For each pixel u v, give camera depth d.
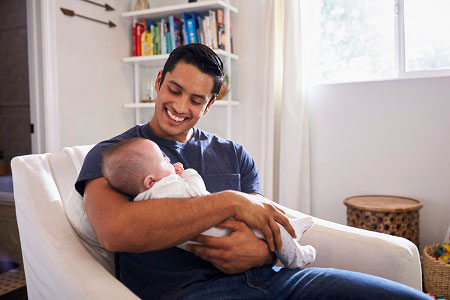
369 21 2.81
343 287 1.04
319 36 2.97
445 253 2.16
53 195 1.19
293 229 1.09
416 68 2.69
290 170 2.79
